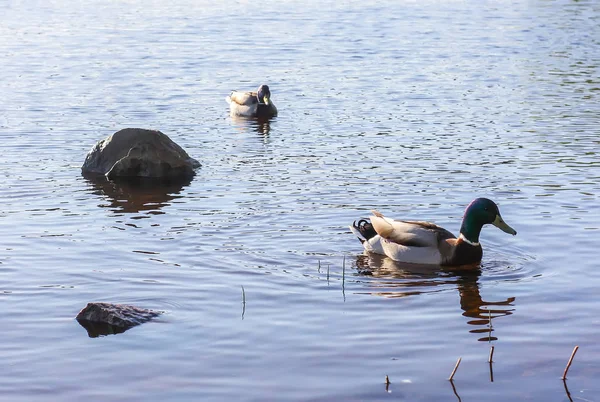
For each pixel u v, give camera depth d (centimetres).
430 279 1217
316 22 4575
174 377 892
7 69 3250
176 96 2845
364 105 2688
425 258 1284
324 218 1509
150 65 3381
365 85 3009
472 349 961
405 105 2672
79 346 970
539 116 2483
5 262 1266
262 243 1368
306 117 2548
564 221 1473
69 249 1334
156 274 1216
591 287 1159
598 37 4053
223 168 1950
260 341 984
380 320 1051
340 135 2286
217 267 1248
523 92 2859
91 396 852
